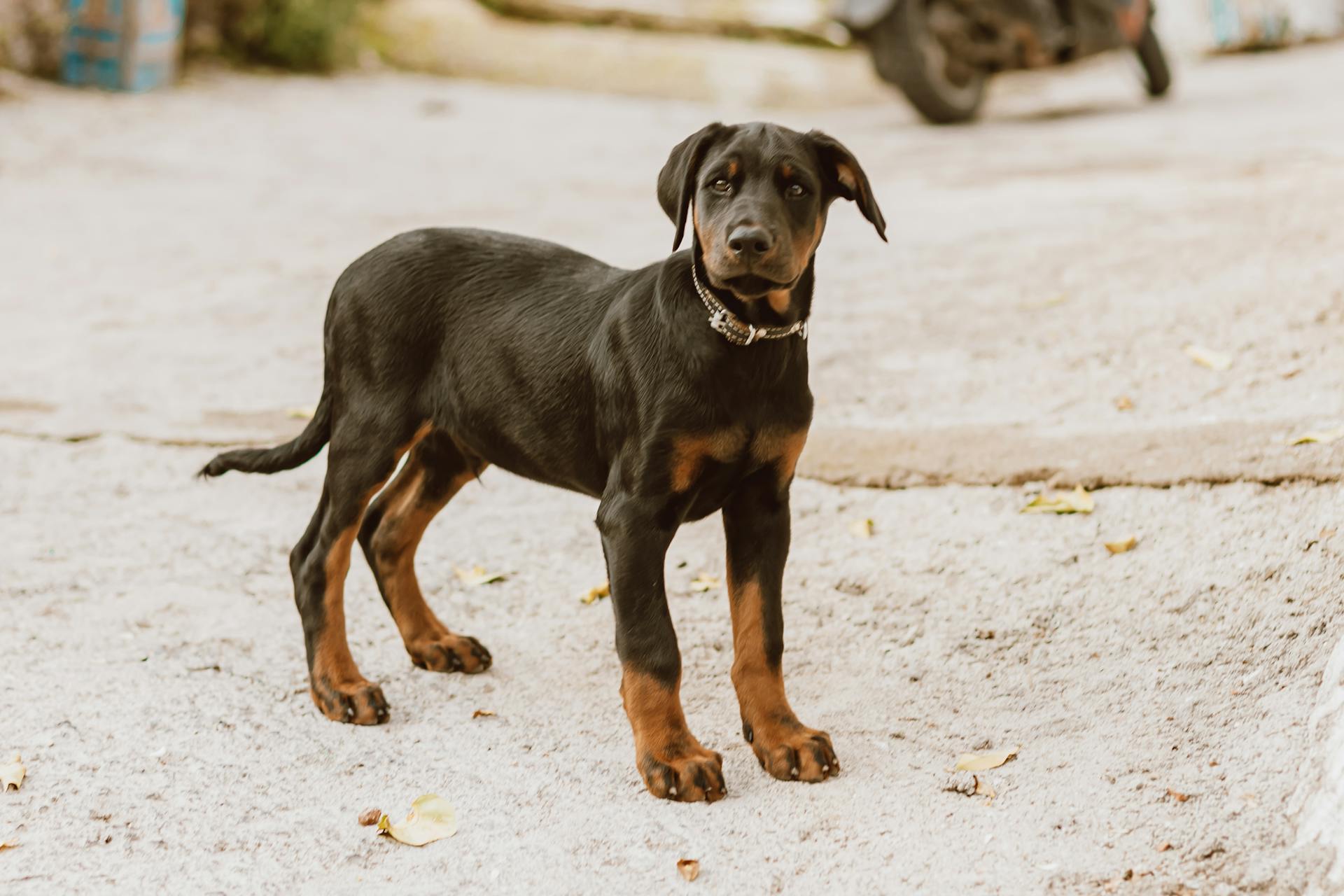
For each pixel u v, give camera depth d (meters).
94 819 2.86
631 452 2.95
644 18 15.98
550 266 3.35
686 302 2.92
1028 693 3.29
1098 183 7.83
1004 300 5.82
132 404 5.40
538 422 3.19
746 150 2.90
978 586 3.79
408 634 3.58
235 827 2.84
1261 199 6.73
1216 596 3.51
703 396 2.88
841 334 5.68
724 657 3.58
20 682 3.44
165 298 6.74
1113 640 3.45
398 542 3.57
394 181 9.34
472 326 3.29
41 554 4.21
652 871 2.67
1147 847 2.63
